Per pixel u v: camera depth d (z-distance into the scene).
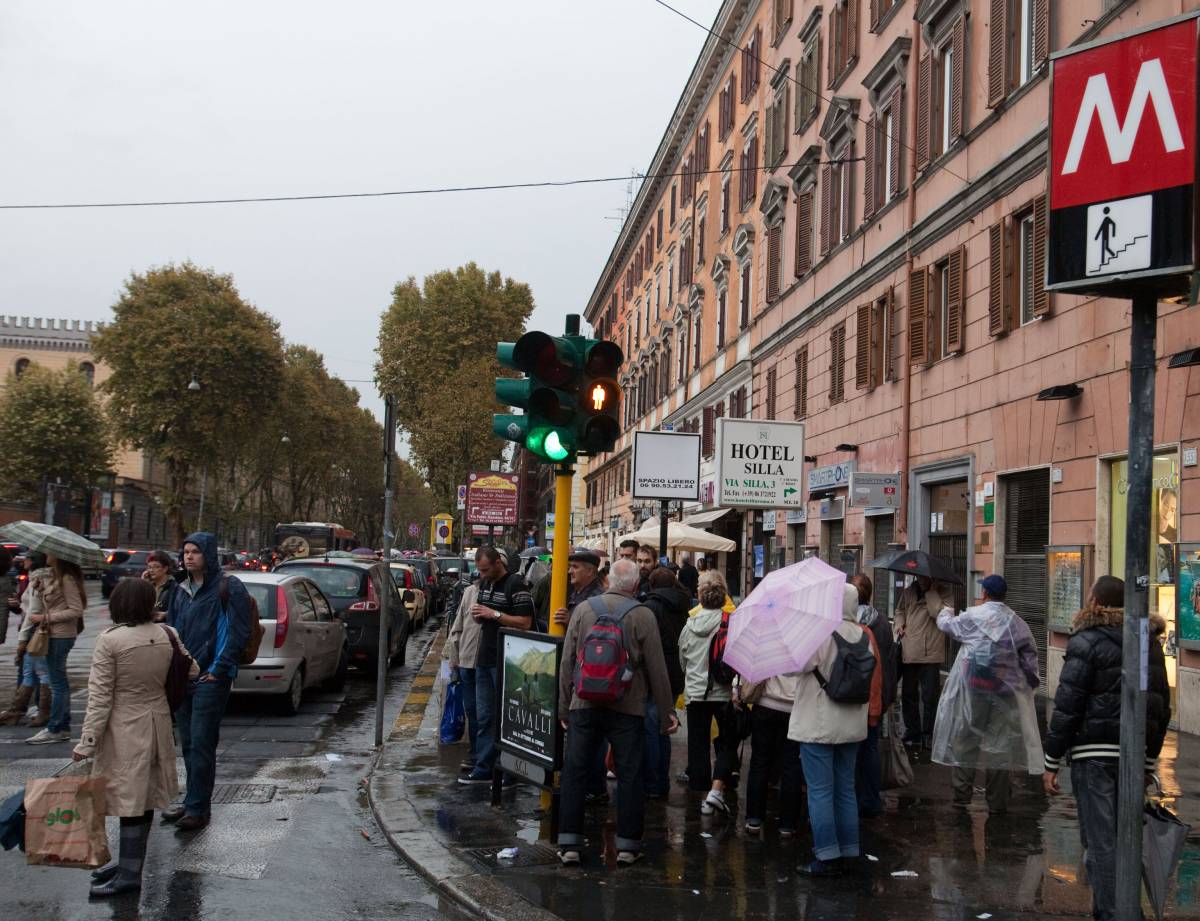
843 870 6.70
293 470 80.88
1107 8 14.08
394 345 67.62
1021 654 8.29
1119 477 13.80
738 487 14.53
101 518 71.19
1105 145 4.80
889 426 21.69
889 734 8.60
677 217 47.84
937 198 19.62
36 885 6.31
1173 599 12.65
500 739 8.15
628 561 7.17
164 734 6.26
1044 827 7.86
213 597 7.70
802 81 28.59
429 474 64.69
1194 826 7.84
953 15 18.98
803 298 27.97
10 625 24.77
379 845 7.38
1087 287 4.84
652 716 8.70
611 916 5.81
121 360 55.75
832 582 6.71
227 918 5.79
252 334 56.09
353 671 18.16
